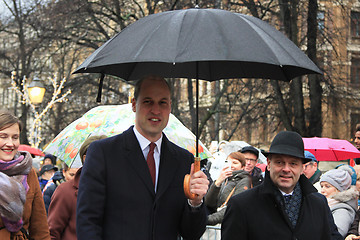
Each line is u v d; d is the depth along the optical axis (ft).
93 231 10.94
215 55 9.89
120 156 11.57
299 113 74.43
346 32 93.30
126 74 13.41
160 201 11.48
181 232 11.89
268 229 12.51
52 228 15.35
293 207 12.78
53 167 33.81
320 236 12.77
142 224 11.25
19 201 12.89
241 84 86.48
